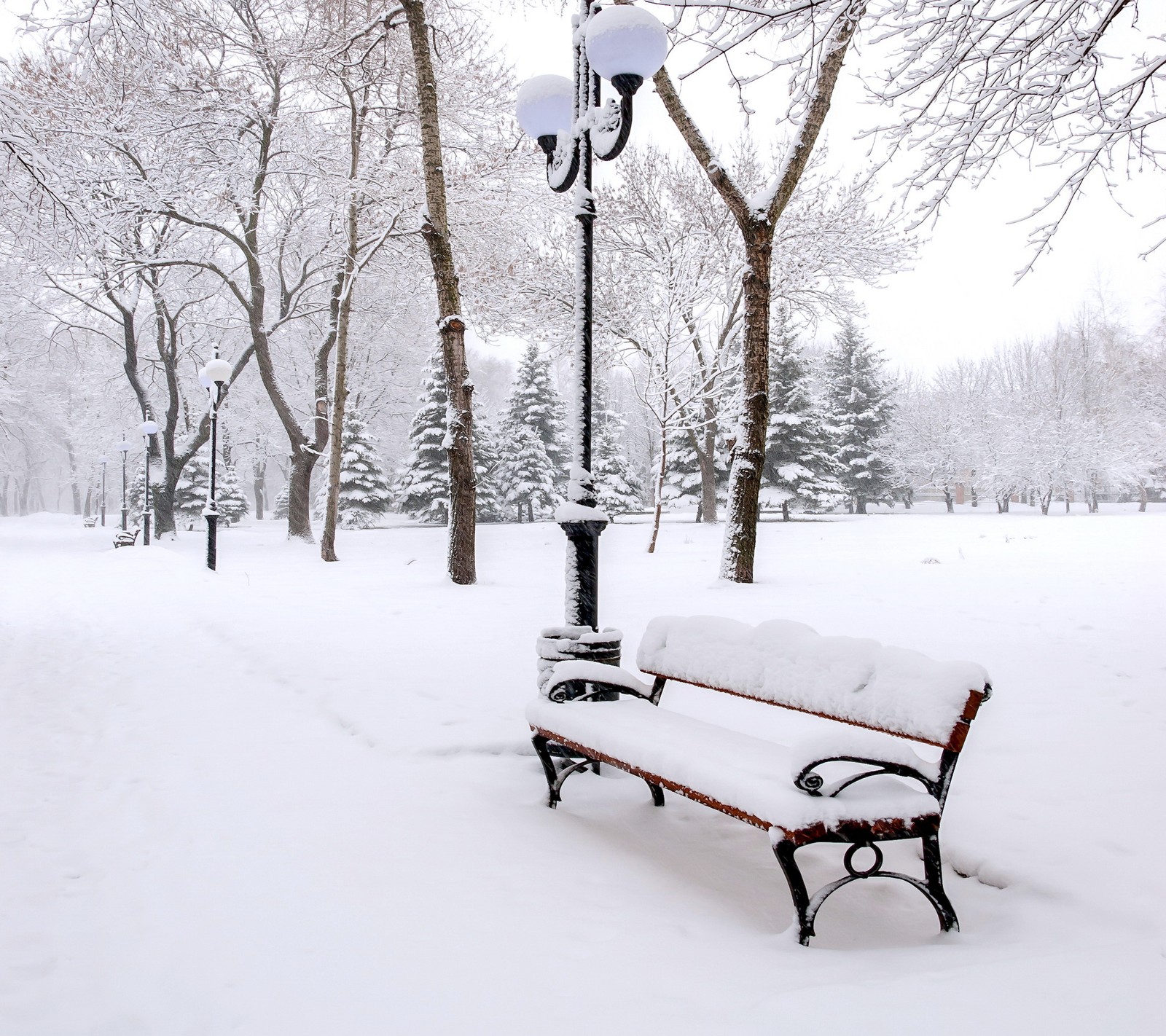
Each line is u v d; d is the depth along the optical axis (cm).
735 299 2394
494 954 241
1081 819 348
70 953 248
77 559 2233
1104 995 200
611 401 5447
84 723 546
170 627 994
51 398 4625
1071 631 793
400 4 1469
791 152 1170
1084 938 254
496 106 2102
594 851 332
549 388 4625
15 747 488
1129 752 438
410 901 279
